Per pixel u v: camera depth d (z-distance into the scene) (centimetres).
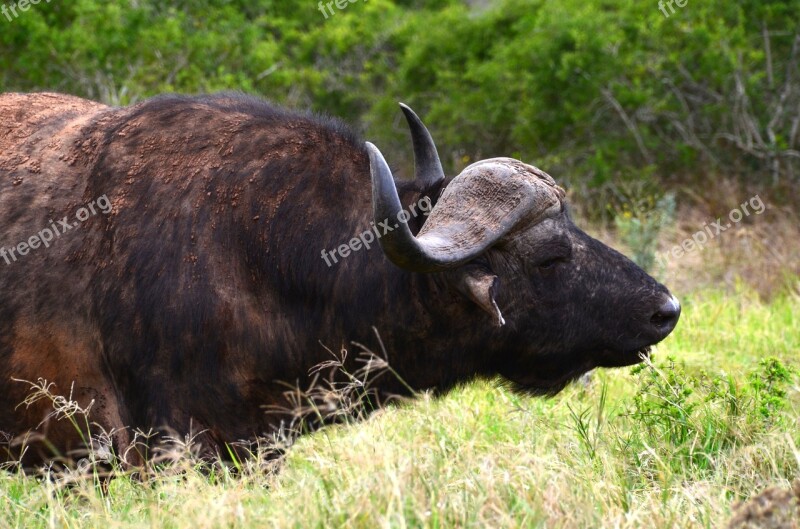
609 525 809
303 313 1005
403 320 1023
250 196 991
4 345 980
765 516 758
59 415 989
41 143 1036
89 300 974
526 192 977
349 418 1041
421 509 791
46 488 919
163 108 1035
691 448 1007
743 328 1647
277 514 811
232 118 1030
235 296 973
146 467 969
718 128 2502
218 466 982
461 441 1042
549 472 884
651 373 1114
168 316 958
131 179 991
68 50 2345
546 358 1050
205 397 974
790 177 2364
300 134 1032
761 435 1012
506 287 1012
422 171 1038
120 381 979
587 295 1021
